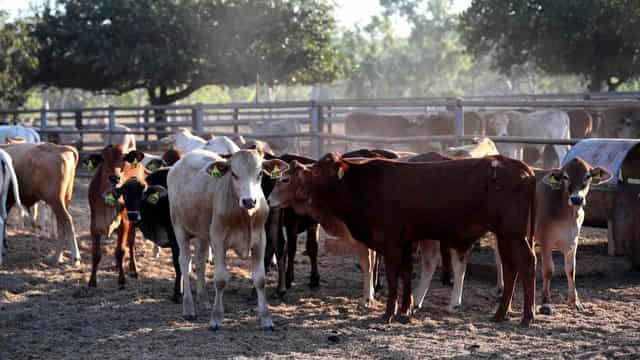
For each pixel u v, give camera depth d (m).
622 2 28.19
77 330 7.69
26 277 9.88
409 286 7.91
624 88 45.09
